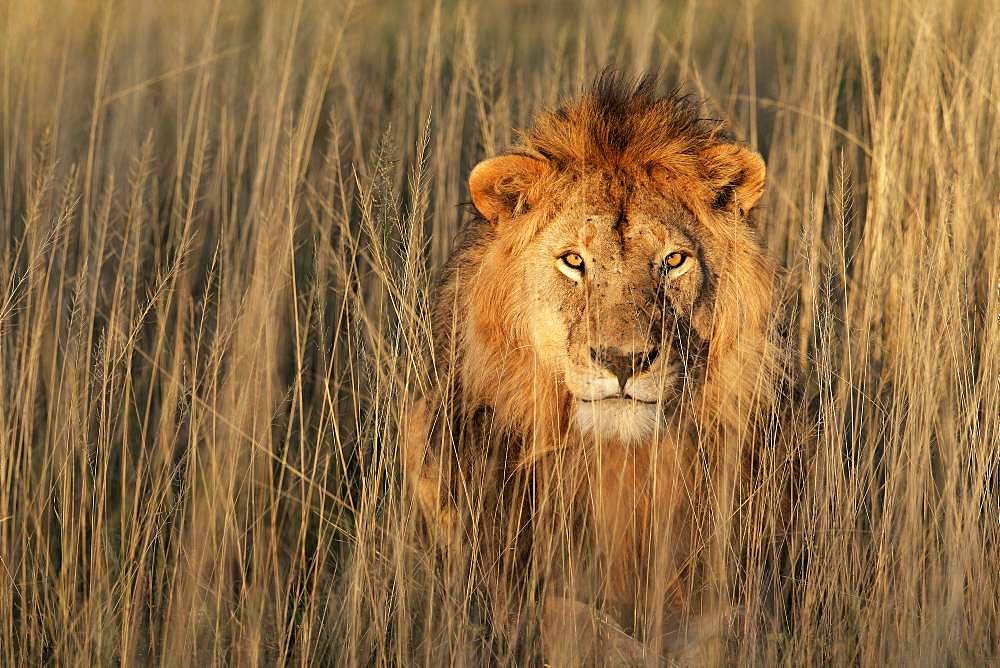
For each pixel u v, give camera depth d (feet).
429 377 27.20
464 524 25.18
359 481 29.04
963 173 29.63
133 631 24.08
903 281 27.58
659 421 23.12
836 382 27.22
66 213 29.50
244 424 27.91
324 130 41.16
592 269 23.54
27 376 28.66
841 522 24.31
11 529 26.81
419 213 26.76
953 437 24.80
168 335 32.60
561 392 24.72
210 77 39.42
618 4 47.55
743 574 24.52
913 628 23.08
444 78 42.01
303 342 28.66
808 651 22.77
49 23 43.42
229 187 37.63
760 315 25.09
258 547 25.96
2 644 24.73
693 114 26.07
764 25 50.34
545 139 25.55
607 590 23.70
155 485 25.62
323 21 42.45
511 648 23.08
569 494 24.76
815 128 36.06
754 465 25.20
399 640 23.24
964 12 37.93
